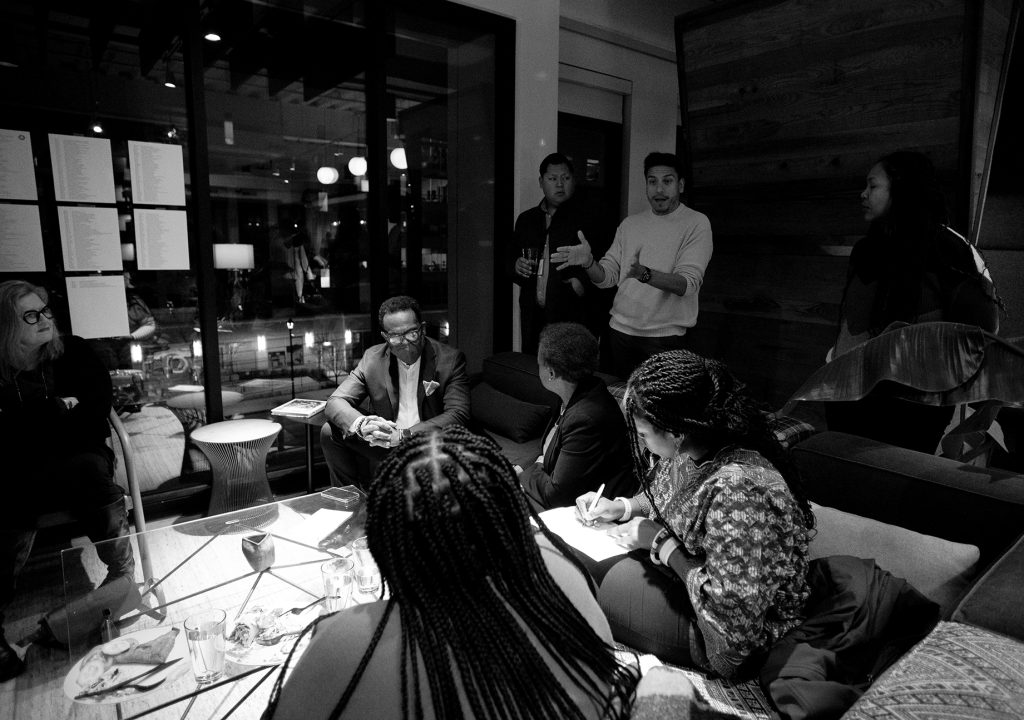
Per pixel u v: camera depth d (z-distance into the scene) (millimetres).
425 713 675
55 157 2932
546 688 711
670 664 1555
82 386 2551
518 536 729
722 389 1452
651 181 3213
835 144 3139
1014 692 788
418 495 697
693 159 3812
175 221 3256
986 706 763
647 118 5281
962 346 1529
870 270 2434
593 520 1867
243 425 3139
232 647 1528
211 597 1775
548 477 2256
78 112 2965
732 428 1426
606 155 5273
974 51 2502
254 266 3578
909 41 2684
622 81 5039
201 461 3424
